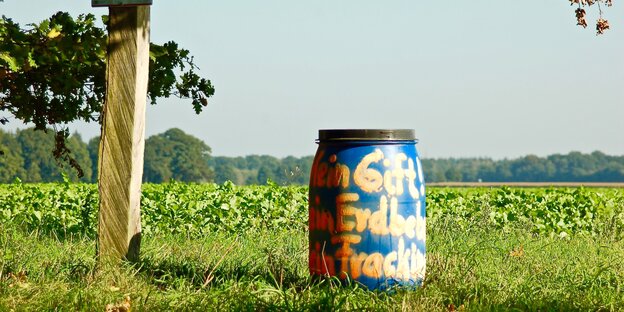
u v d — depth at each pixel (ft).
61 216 40.04
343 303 19.02
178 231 40.11
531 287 21.90
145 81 24.27
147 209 40.52
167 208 40.75
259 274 23.41
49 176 303.27
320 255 21.50
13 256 23.50
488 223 38.70
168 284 21.71
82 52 27.48
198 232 39.86
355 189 20.92
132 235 23.81
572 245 36.09
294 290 20.02
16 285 20.16
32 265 22.99
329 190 21.21
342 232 21.01
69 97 31.68
